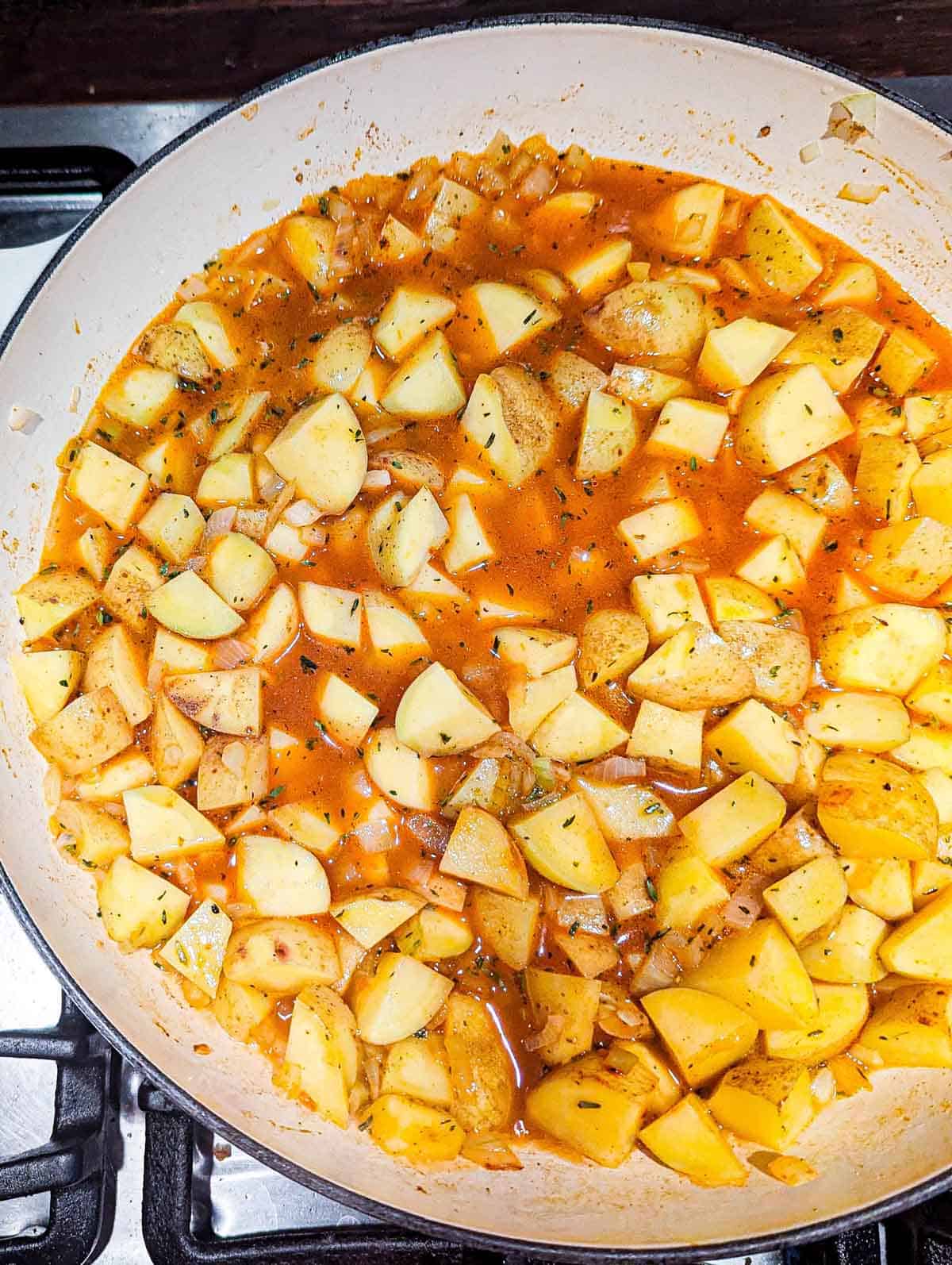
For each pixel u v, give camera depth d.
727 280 0.31
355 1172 0.26
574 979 0.28
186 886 0.29
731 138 0.31
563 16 0.28
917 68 0.33
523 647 0.28
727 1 0.33
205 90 0.34
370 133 0.30
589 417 0.29
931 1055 0.27
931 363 0.30
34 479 0.30
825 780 0.28
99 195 0.33
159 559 0.30
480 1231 0.25
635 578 0.29
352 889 0.29
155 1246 0.28
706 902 0.28
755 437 0.29
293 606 0.29
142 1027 0.27
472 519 0.29
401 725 0.28
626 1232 0.26
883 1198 0.25
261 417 0.30
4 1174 0.28
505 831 0.28
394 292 0.30
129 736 0.29
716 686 0.28
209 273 0.31
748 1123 0.27
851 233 0.31
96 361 0.30
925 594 0.29
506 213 0.31
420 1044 0.27
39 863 0.29
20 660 0.29
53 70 0.33
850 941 0.28
